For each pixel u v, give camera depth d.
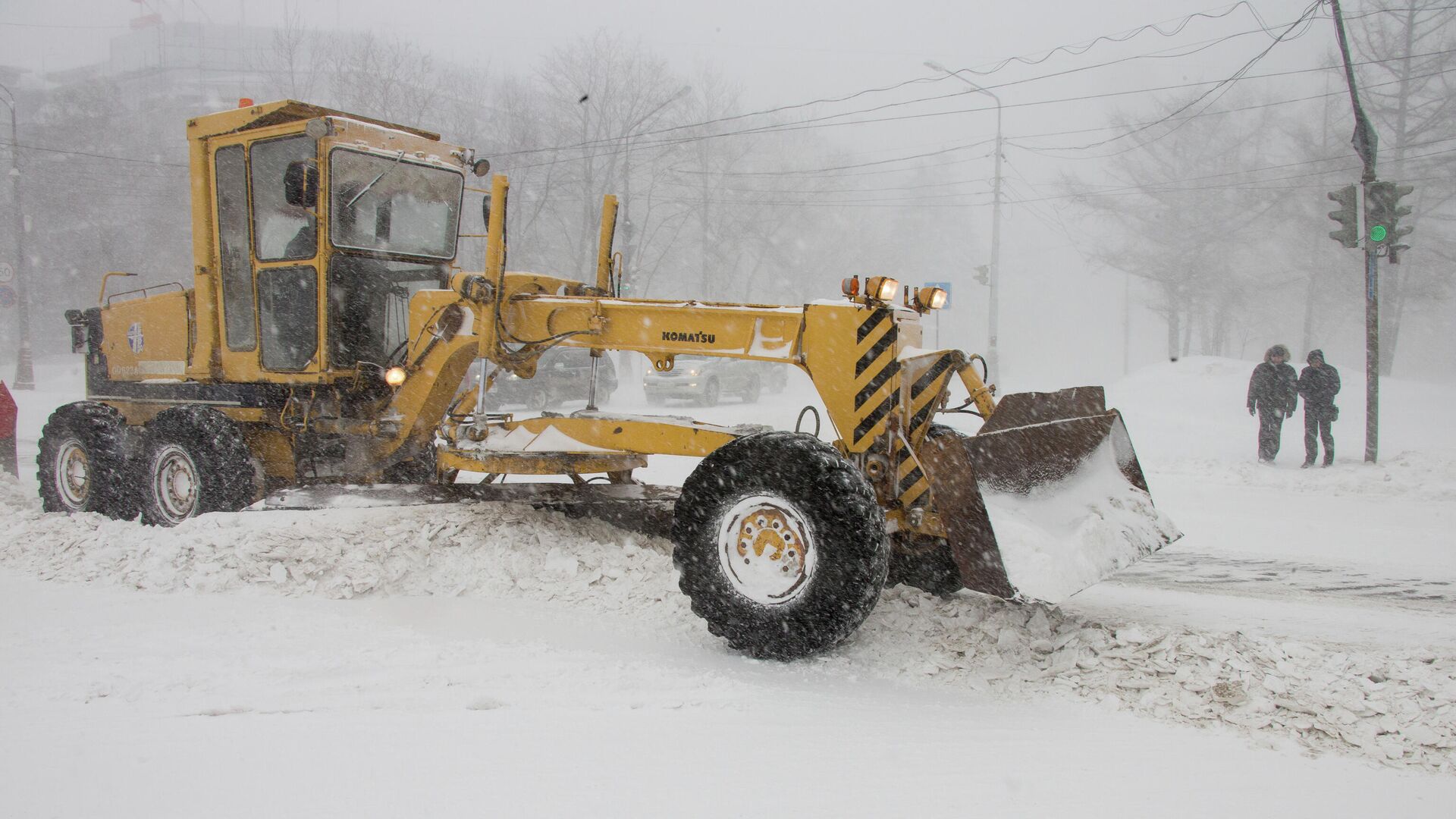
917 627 4.43
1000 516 4.05
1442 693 3.60
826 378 4.59
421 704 3.52
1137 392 20.22
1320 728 3.44
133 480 7.04
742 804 2.74
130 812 2.64
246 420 6.84
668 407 22.30
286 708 3.48
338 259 6.61
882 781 2.95
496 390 19.17
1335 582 6.05
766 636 4.14
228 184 7.04
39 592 5.29
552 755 3.07
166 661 4.05
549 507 6.09
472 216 7.52
